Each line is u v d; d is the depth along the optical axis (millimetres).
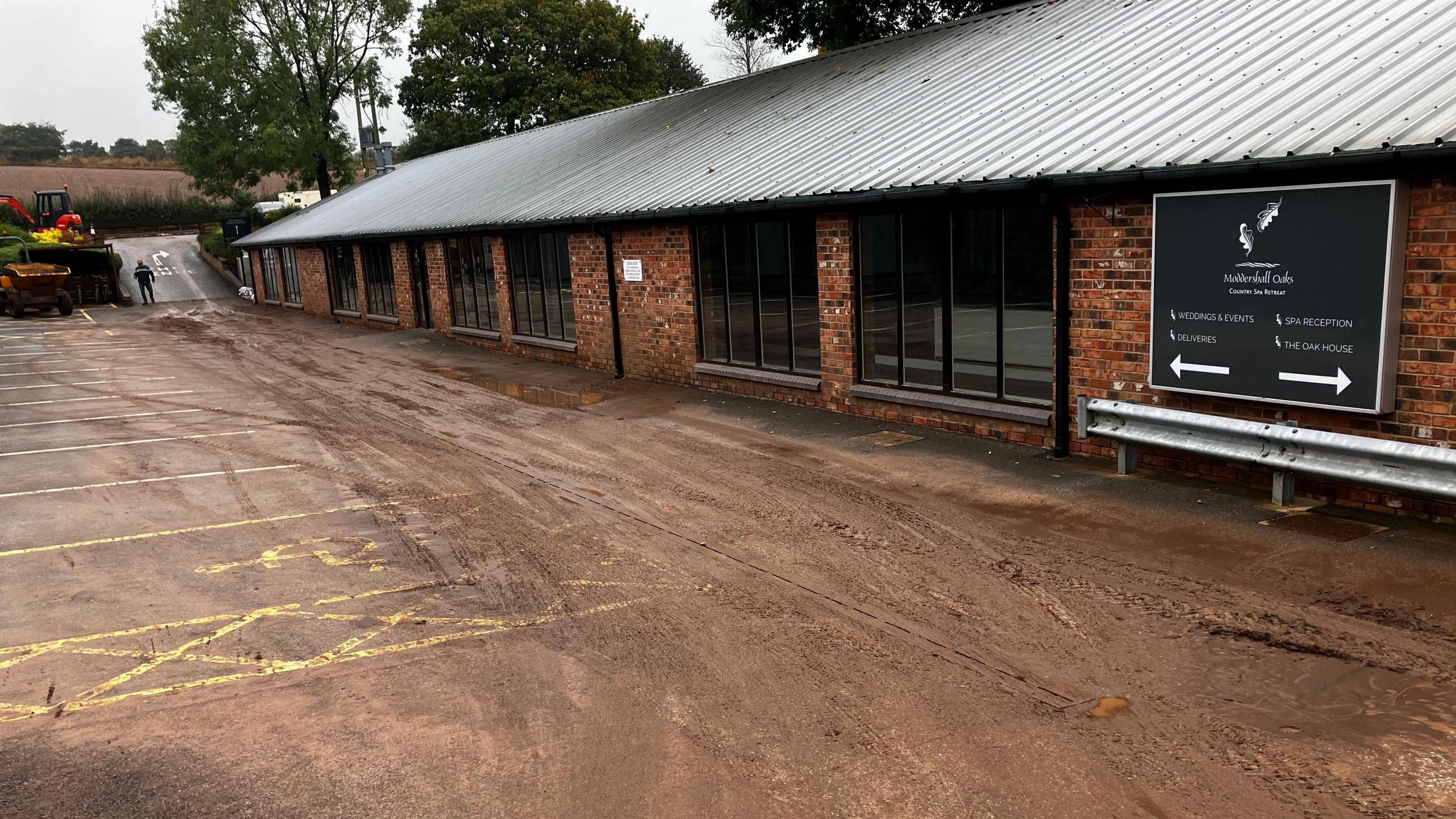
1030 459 9930
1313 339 7645
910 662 5637
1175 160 8289
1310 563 6633
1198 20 11711
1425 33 8633
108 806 4566
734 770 4602
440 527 8898
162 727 5328
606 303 17375
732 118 18266
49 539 8992
